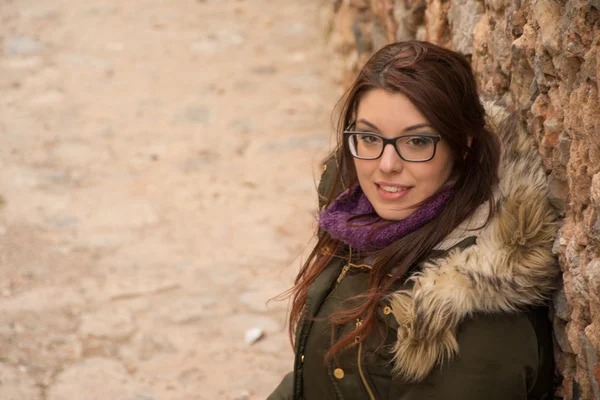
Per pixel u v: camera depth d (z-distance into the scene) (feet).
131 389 11.96
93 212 16.89
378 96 6.44
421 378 6.36
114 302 14.01
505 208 6.47
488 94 8.45
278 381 12.21
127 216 16.78
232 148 19.51
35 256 15.30
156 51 24.43
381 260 6.74
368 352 6.84
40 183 17.92
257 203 17.25
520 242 6.32
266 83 22.56
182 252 15.57
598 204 5.65
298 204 17.16
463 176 6.67
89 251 15.55
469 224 6.63
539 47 6.78
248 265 15.15
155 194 17.63
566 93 6.37
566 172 6.44
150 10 27.22
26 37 25.03
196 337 13.16
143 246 15.76
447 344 6.25
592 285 5.80
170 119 20.80
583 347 6.24
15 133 20.02
